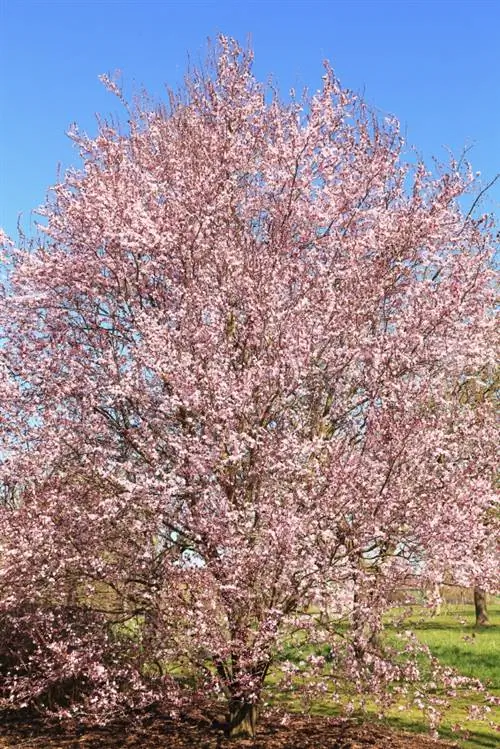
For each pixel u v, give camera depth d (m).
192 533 7.62
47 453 7.88
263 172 10.09
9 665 9.23
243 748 7.82
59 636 8.16
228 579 7.01
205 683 7.45
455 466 8.23
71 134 10.51
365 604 7.13
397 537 7.65
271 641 7.10
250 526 7.29
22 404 8.23
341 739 8.17
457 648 14.72
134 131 10.91
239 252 8.85
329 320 8.28
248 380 7.54
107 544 8.02
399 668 7.08
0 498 8.54
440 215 9.37
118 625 9.01
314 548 7.21
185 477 7.66
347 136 10.48
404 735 8.38
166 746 8.12
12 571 7.71
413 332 8.37
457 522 7.27
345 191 9.61
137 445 8.08
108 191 9.04
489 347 9.50
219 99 10.58
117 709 7.88
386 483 7.52
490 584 7.64
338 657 7.28
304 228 9.44
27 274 8.78
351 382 8.77
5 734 9.02
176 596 7.56
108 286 8.96
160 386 8.27
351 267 8.82
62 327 8.78
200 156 9.98
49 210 10.15
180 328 8.35
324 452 7.88
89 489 8.06
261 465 7.62
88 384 8.02
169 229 8.70
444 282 8.84
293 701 8.84
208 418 7.54
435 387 8.62
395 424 7.54
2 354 8.51
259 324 8.21
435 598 7.36
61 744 8.48
